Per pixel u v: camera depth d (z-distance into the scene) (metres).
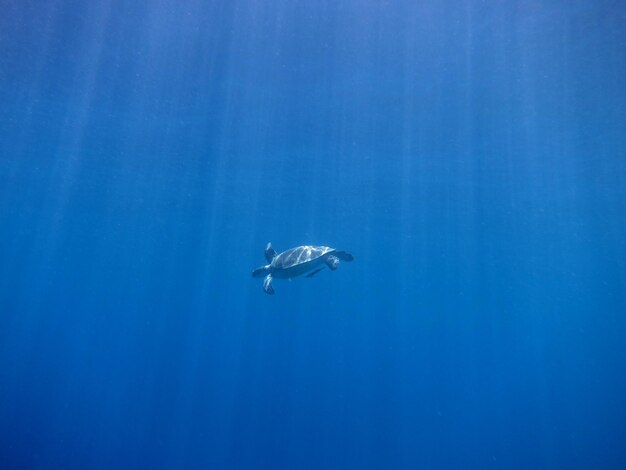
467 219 26.02
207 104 16.14
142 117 16.98
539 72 13.67
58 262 42.22
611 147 17.30
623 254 30.70
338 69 14.31
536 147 17.84
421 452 19.16
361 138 18.17
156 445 20.05
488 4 11.34
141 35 12.79
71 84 15.05
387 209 25.22
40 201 26.39
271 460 18.22
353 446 19.22
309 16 12.12
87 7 11.66
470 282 41.19
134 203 25.88
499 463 18.62
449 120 16.59
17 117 17.09
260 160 20.23
